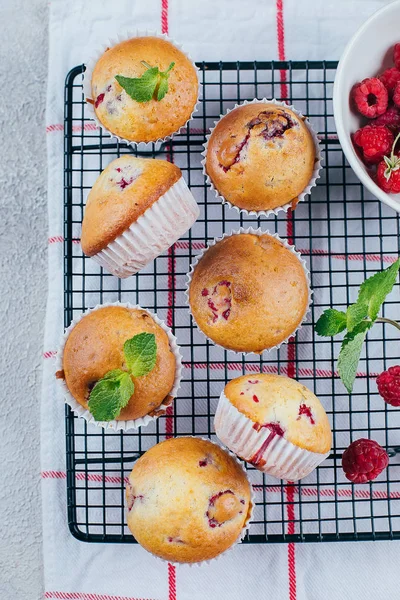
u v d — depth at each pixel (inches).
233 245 27.5
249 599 29.2
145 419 27.6
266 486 29.3
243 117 27.5
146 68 27.6
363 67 28.2
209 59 29.9
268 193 27.6
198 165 29.7
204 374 29.5
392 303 29.5
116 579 29.3
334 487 29.3
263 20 30.0
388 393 27.4
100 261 27.8
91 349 26.9
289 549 29.4
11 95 30.6
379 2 29.9
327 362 29.4
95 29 30.0
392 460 29.4
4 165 30.6
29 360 30.5
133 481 26.6
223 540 26.2
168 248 29.1
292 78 29.9
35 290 30.5
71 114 29.6
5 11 30.6
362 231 29.5
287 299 27.2
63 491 29.6
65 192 29.6
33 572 30.1
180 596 29.3
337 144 29.8
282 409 26.0
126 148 29.7
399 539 28.8
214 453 26.7
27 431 30.4
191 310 27.9
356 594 29.2
